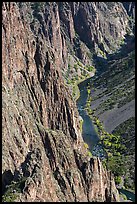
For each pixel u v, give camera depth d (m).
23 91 142.38
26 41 152.00
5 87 130.50
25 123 130.00
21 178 110.81
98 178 131.12
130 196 153.62
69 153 136.38
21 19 154.25
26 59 149.62
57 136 139.12
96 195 130.50
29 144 128.25
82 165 135.38
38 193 107.62
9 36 139.25
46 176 114.19
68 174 125.56
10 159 115.56
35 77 152.62
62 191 120.75
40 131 136.88
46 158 124.31
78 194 123.56
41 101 150.62
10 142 118.75
